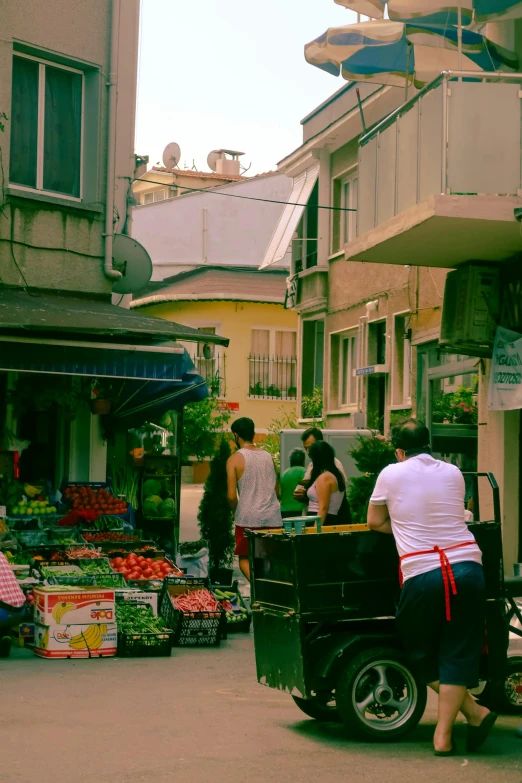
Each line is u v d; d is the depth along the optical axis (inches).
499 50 561.9
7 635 386.9
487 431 596.1
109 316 493.4
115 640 386.3
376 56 581.0
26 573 440.5
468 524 268.2
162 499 598.2
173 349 484.4
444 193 474.0
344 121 861.2
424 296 709.9
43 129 557.0
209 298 1396.4
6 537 476.1
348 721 255.3
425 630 247.4
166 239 1609.3
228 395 1407.5
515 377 522.9
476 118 478.9
